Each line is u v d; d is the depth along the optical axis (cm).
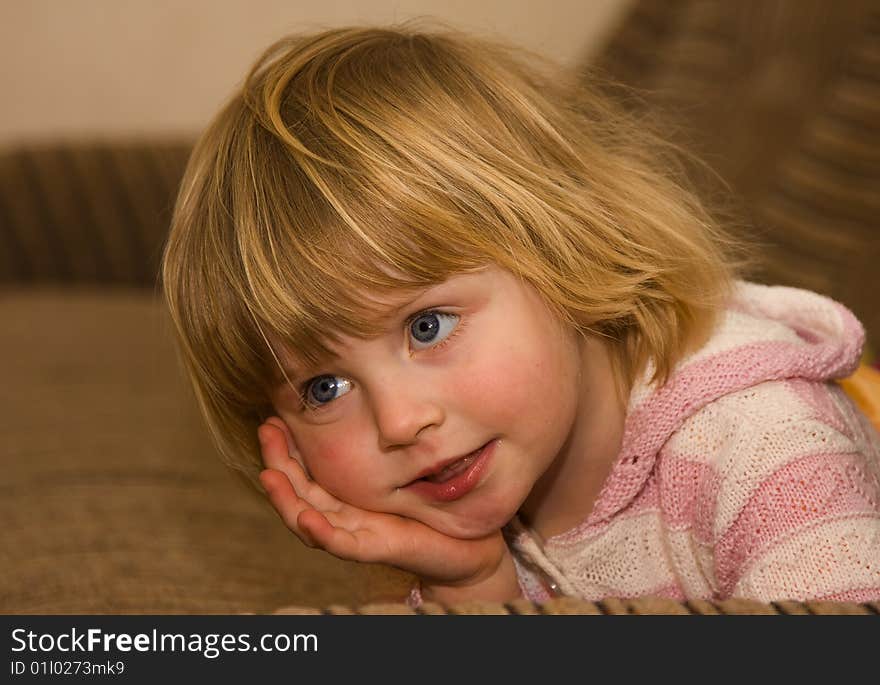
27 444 137
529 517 93
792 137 151
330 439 77
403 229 74
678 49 171
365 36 91
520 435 75
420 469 74
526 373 75
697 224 94
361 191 75
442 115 82
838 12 151
